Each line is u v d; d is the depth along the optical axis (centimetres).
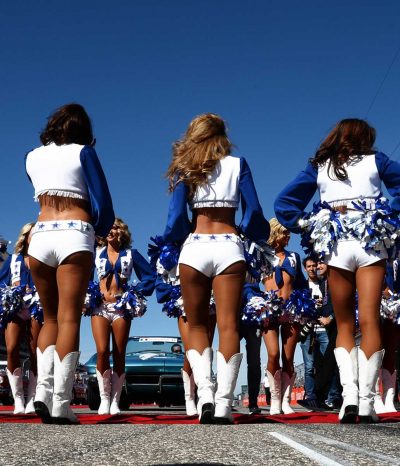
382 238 412
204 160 423
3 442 242
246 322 670
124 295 649
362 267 416
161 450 207
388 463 167
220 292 414
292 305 678
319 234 424
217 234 420
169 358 1086
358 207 420
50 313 429
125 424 409
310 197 452
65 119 434
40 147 438
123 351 655
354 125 436
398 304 604
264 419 440
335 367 779
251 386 714
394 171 428
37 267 420
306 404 856
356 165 430
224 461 177
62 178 422
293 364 698
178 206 421
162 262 439
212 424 394
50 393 412
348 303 423
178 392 1060
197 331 423
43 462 178
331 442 227
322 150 441
